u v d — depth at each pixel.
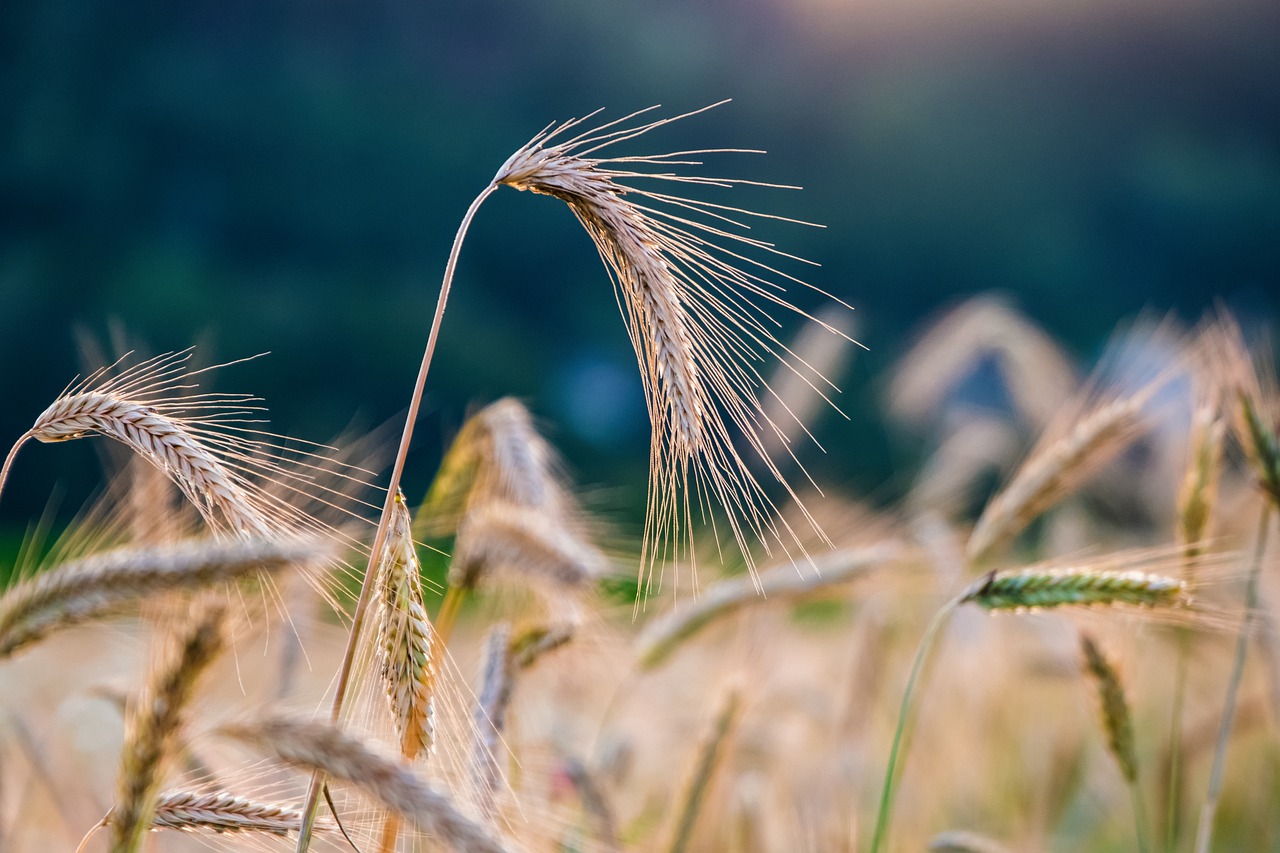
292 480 2.60
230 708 1.94
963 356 9.15
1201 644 4.68
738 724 3.83
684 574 3.38
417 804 1.76
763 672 4.46
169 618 2.07
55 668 3.88
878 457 20.80
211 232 46.78
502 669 3.03
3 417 36.69
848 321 7.27
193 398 2.47
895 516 4.74
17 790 3.64
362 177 48.50
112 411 2.30
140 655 2.54
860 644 5.04
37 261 41.06
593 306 48.41
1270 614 3.95
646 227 2.40
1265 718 4.86
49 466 21.25
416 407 2.29
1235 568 3.55
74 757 3.61
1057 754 5.42
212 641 1.82
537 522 2.95
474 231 48.81
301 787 2.76
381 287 46.19
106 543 2.61
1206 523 3.67
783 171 53.75
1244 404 3.69
